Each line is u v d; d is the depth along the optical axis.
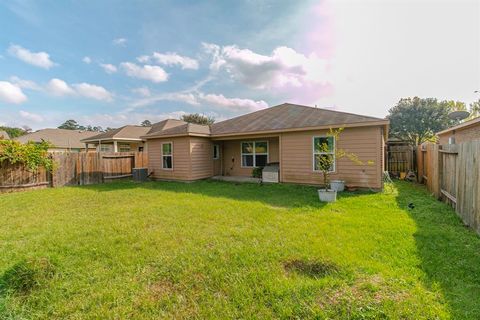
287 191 8.52
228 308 2.27
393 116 28.41
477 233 4.03
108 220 5.12
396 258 3.16
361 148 8.49
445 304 2.19
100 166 12.62
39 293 2.56
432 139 21.27
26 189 9.91
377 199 6.95
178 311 2.26
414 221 4.77
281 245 3.63
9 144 9.54
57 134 29.12
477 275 2.73
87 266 3.14
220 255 3.33
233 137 11.70
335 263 3.00
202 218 5.17
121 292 2.56
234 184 10.49
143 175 12.54
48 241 3.96
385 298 2.25
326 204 6.42
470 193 4.38
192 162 11.52
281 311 2.18
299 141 9.76
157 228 4.56
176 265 3.08
